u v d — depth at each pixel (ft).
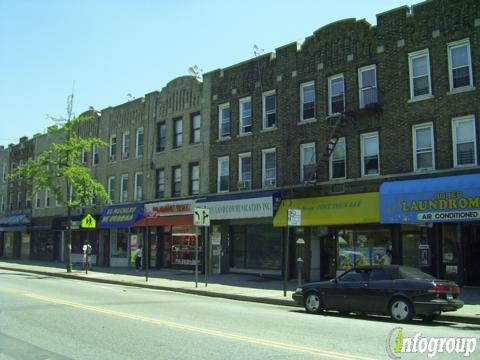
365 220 71.31
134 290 71.92
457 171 66.18
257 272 90.99
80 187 105.50
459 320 45.60
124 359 26.94
